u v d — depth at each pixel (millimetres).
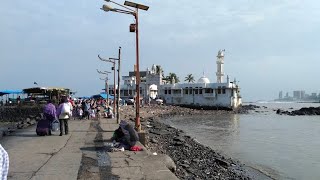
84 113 35688
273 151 29531
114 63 39688
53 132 21719
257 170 21031
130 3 18141
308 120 77312
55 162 11977
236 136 41594
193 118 77875
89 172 10500
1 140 17844
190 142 30891
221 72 120312
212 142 35312
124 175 10219
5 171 4363
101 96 73000
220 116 87562
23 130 23734
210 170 18547
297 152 29141
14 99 56938
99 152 14188
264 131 49188
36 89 48094
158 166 11492
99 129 24297
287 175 19969
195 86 111250
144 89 119000
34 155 13359
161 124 51750
